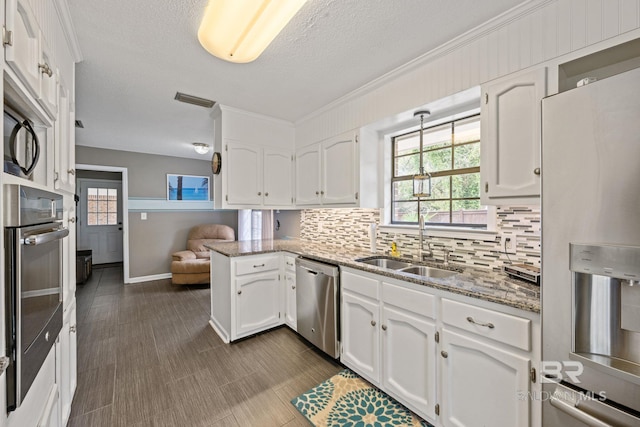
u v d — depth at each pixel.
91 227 5.91
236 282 2.54
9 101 0.97
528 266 1.62
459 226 2.18
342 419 1.60
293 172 3.27
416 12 1.47
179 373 2.06
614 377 0.85
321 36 1.66
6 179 0.77
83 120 3.11
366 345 1.92
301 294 2.53
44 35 1.13
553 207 0.96
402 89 2.05
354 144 2.47
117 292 4.07
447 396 1.44
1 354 0.74
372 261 2.36
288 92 2.43
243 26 1.48
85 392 1.83
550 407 0.99
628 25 1.13
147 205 4.80
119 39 1.67
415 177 2.12
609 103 0.84
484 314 1.29
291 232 3.74
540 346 1.11
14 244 0.77
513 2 1.39
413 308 1.60
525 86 1.42
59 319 1.25
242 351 2.39
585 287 0.93
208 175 5.46
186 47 1.76
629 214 0.80
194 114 2.94
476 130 2.09
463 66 1.68
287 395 1.81
